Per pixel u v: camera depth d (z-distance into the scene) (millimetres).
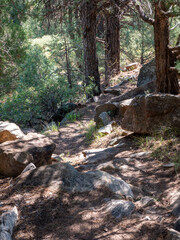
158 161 4719
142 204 3357
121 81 14586
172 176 4105
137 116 5953
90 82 13352
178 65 5074
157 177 4180
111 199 3355
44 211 3168
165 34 5887
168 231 2674
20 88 14773
